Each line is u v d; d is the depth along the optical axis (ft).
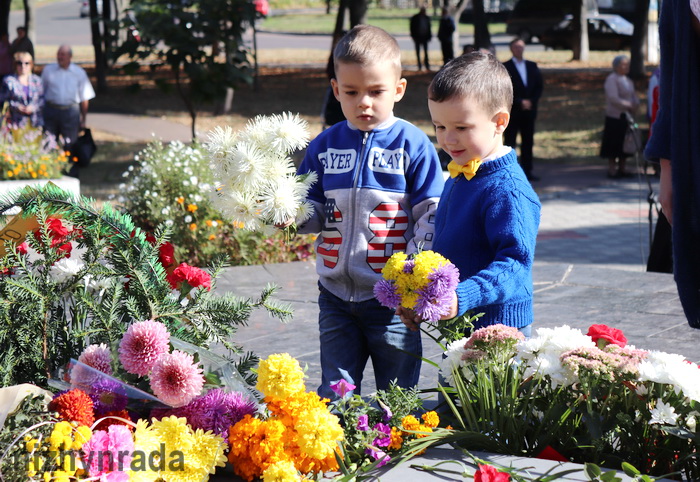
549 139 58.18
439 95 8.44
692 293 9.71
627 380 7.32
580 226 33.68
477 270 8.70
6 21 81.76
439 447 7.75
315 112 68.03
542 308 17.44
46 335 8.52
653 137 10.07
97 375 7.19
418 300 7.36
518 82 43.93
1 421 6.50
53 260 8.64
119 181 42.09
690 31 9.32
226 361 7.55
